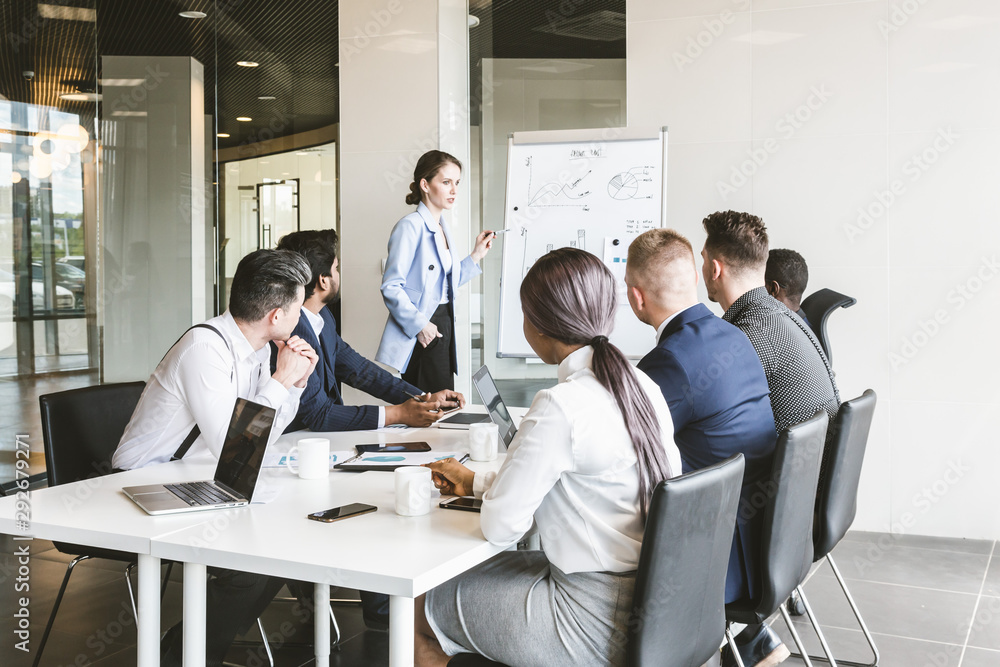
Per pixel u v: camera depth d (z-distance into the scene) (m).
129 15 5.11
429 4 4.45
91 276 5.09
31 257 4.85
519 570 1.73
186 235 5.25
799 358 2.35
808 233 4.19
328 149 5.18
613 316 1.72
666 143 4.04
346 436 2.62
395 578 1.35
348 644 2.84
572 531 1.57
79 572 3.59
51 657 2.69
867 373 4.15
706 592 1.58
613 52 4.66
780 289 3.41
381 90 4.54
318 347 2.84
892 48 4.02
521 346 4.12
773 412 2.36
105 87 5.13
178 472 2.12
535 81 4.79
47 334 4.92
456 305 4.77
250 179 5.28
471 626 1.67
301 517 1.71
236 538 1.56
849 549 3.93
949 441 4.05
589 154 4.12
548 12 4.73
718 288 2.56
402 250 3.76
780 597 1.97
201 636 1.59
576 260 1.68
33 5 4.85
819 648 2.84
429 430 2.73
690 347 2.01
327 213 5.21
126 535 1.58
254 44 5.19
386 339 3.80
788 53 4.16
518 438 1.56
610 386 1.57
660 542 1.42
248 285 2.28
